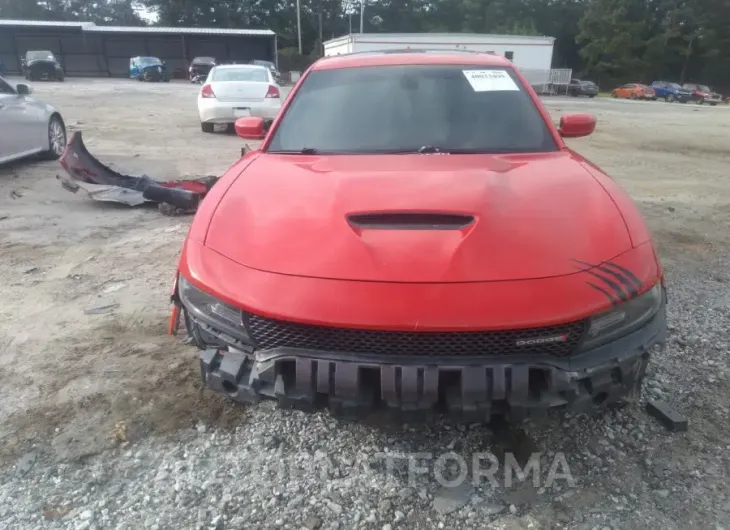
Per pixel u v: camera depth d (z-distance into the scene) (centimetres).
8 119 801
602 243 233
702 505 225
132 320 384
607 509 224
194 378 315
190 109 1878
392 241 228
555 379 209
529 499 230
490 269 216
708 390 299
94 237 557
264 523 221
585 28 6588
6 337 360
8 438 266
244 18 7688
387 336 209
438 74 366
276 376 219
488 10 7900
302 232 237
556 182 273
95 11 8431
